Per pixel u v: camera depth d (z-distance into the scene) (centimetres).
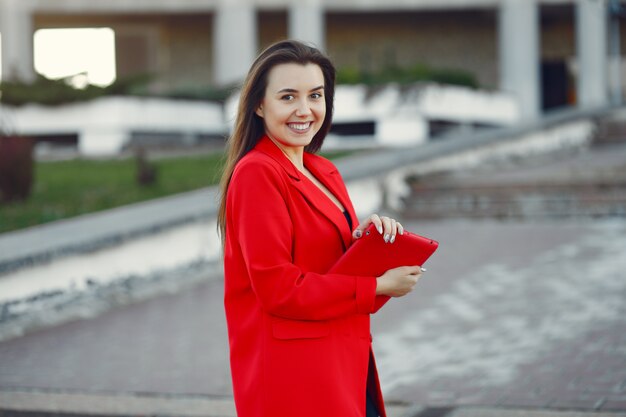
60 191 1163
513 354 543
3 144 1066
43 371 557
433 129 1945
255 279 239
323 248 252
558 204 1098
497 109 2114
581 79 2434
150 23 2727
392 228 243
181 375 534
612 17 2584
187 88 2112
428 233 1025
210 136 2027
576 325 600
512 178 1189
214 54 2741
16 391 514
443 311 668
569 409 434
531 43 2395
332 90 275
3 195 1068
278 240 240
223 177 263
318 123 262
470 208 1132
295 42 261
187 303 748
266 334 248
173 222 820
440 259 867
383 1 2414
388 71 1950
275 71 254
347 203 270
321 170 272
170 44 2747
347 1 2411
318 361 245
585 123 1814
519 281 749
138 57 2758
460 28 2738
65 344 627
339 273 246
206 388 505
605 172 1134
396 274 249
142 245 792
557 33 2814
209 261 874
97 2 2391
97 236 745
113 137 1827
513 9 2394
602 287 703
